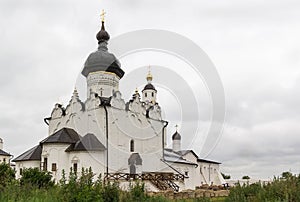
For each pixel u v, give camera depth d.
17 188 17.34
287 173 18.08
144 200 17.20
